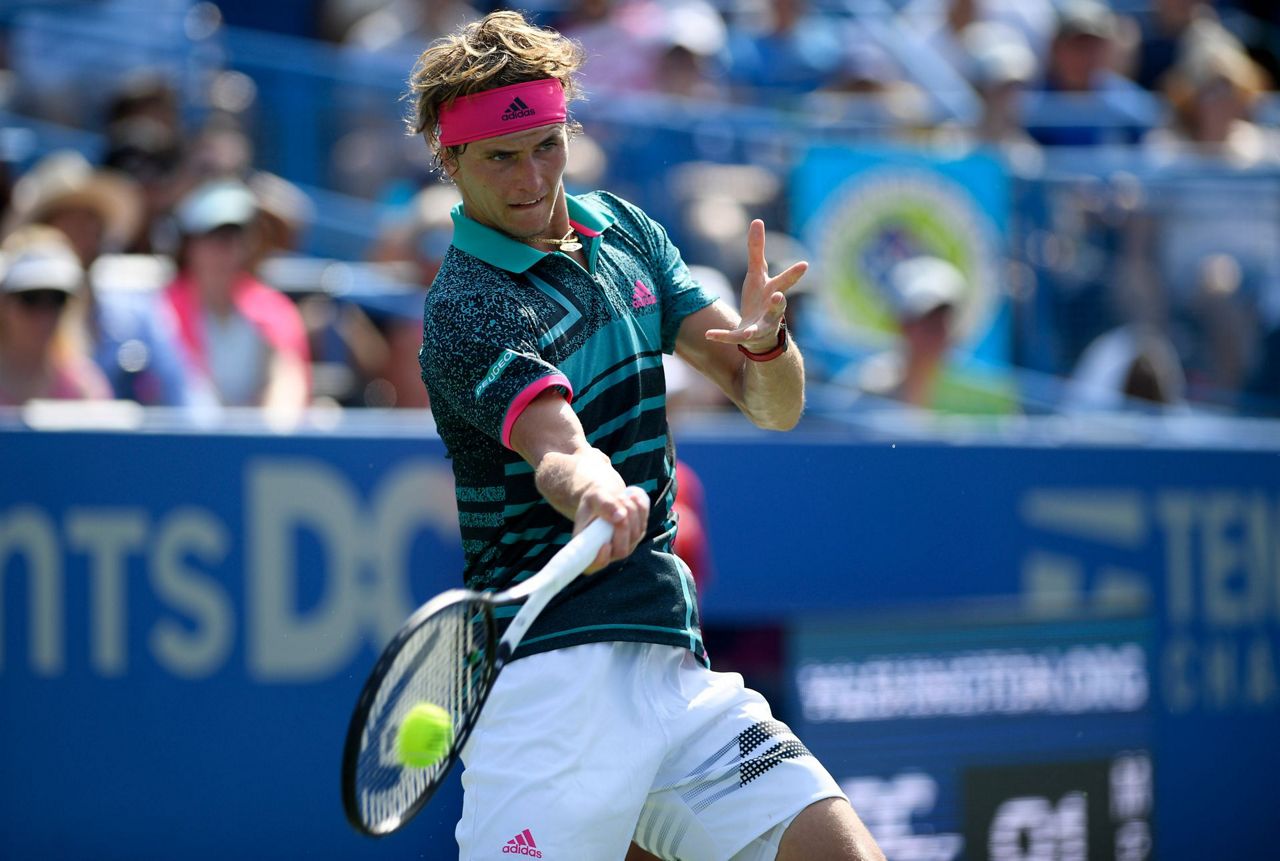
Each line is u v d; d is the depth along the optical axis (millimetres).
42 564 16656
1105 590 20141
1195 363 26047
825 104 29359
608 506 9102
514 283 9945
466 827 10555
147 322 20688
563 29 31391
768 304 10156
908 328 24391
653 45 29297
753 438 18969
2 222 24672
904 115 29453
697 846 10641
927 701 18172
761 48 31266
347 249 27047
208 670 16984
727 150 26234
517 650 10391
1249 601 20609
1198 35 33094
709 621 18609
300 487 17328
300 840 17125
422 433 17734
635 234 10797
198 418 18188
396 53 29047
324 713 17297
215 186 21516
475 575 10625
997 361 25656
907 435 20438
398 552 17625
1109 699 18922
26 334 19031
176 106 25906
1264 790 20391
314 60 27688
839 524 19203
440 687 9625
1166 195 26000
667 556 10672
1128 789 18906
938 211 25641
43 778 16531
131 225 23719
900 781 17984
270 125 27422
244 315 21250
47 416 17844
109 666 16750
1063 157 26172
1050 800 18469
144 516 16906
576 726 10203
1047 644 18672
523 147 9766
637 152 26297
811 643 18016
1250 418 26141
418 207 23969
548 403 9555
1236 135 29922
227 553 17094
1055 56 31047
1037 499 19938
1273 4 38531
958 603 19578
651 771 10375
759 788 10461
